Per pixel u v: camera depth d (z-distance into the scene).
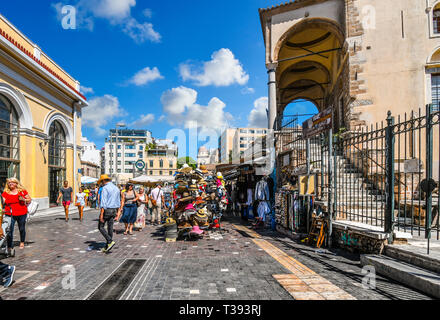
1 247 5.08
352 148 10.38
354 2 11.18
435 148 6.72
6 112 12.21
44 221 11.35
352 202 7.54
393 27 10.77
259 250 5.72
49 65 15.53
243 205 12.08
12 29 12.27
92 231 8.63
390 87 10.67
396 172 8.79
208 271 4.22
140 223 8.95
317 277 3.89
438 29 10.59
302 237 6.86
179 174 7.51
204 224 7.36
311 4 12.30
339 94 14.16
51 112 15.29
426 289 3.24
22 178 12.88
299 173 7.53
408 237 4.54
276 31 12.77
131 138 94.31
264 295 3.24
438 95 10.48
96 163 65.62
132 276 3.98
